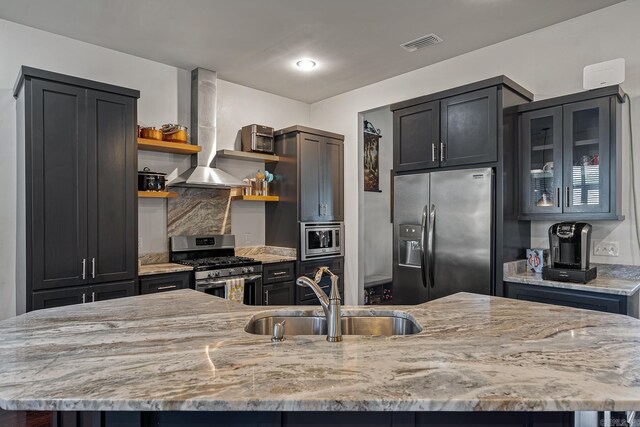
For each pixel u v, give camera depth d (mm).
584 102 2734
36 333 1438
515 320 1616
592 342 1320
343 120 4852
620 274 2783
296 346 1299
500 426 1143
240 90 4531
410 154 3434
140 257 3691
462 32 3262
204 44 3463
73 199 2861
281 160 4555
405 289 3396
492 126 2920
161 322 1594
